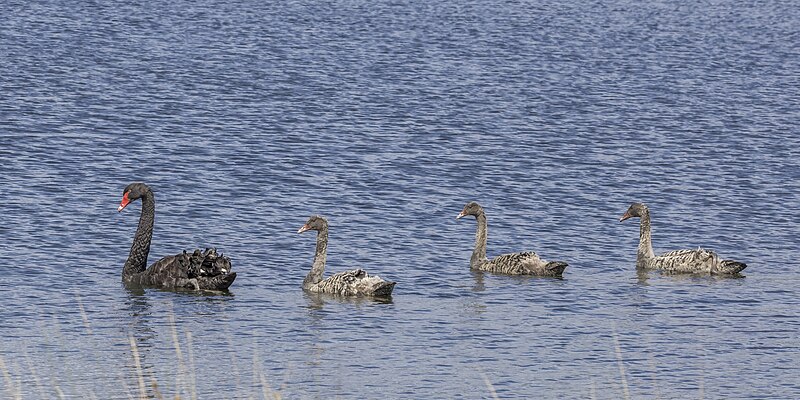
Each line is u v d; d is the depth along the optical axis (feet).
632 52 252.83
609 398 72.18
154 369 75.56
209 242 108.27
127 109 167.53
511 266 101.35
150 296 92.22
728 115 183.52
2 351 78.13
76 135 148.97
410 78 206.90
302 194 125.49
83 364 76.13
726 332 85.81
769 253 110.42
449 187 131.34
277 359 78.07
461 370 76.69
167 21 264.72
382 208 121.60
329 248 107.24
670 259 103.24
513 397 72.08
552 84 207.72
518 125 169.27
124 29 249.34
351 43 245.86
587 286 98.07
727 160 150.20
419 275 100.48
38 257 100.89
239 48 232.94
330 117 168.96
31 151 138.82
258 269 100.78
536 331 85.20
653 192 132.36
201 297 92.38
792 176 142.10
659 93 203.00
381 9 302.45
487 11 307.99
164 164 136.15
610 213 123.75
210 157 140.56
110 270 99.14
